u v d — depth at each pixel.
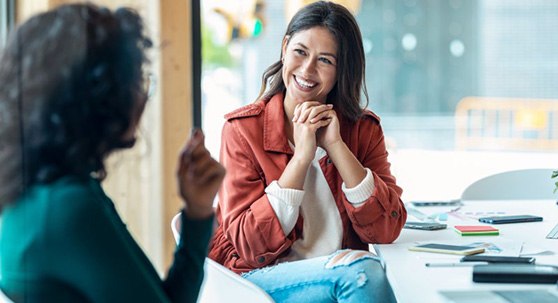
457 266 1.58
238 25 5.77
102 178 1.18
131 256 1.10
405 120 7.89
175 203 3.33
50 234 1.05
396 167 5.72
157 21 3.20
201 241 1.30
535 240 1.86
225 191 2.00
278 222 1.88
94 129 1.11
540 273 1.42
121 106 1.12
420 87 7.96
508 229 2.02
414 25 7.94
